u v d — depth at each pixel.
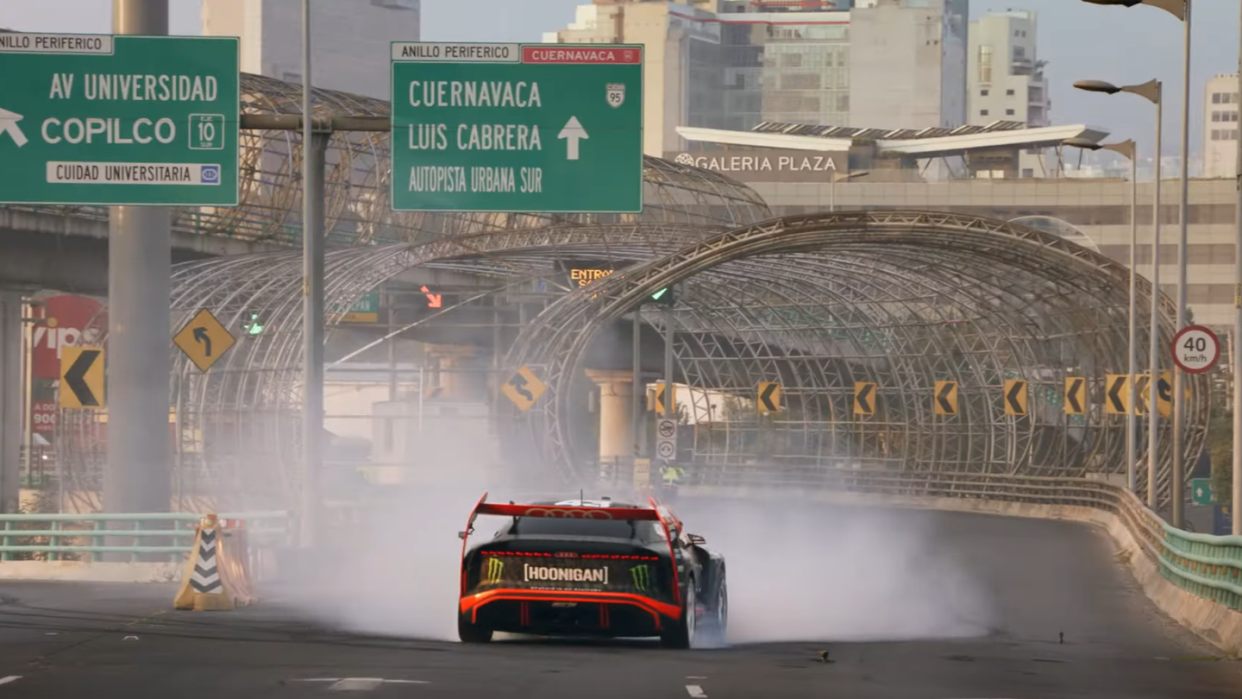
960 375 107.56
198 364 46.94
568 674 21.41
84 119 42.94
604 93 43.47
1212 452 132.62
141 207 48.50
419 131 43.38
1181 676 23.66
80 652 24.09
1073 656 27.12
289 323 76.25
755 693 19.66
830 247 81.69
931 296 103.81
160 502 48.53
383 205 100.69
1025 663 25.00
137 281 48.41
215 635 27.22
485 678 20.81
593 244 92.25
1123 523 69.69
